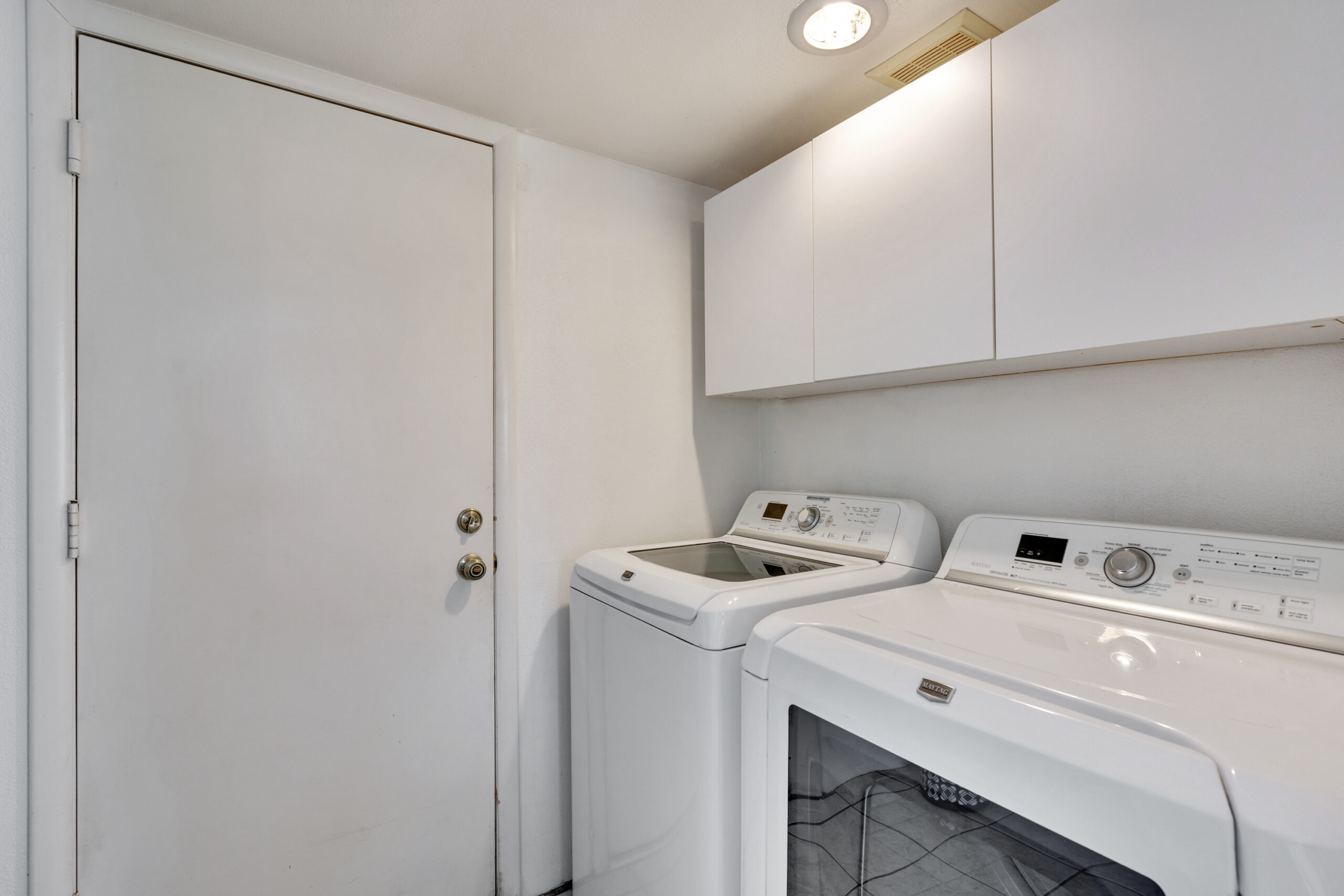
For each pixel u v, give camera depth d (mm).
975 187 1106
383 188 1437
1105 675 737
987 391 1483
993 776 669
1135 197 900
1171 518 1179
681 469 1925
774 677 957
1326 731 592
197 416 1240
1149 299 889
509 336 1591
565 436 1696
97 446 1151
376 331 1427
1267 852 492
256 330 1297
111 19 1156
